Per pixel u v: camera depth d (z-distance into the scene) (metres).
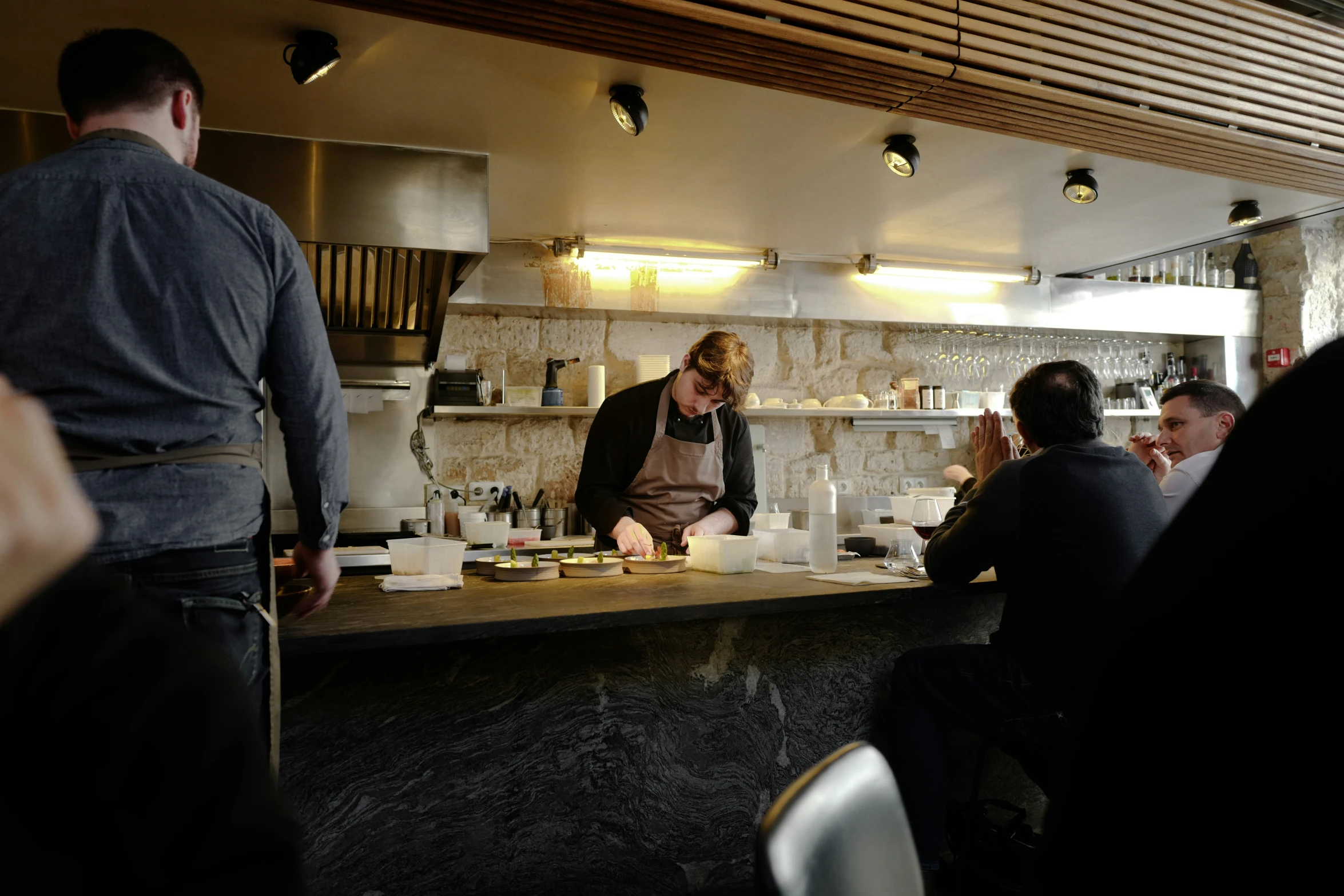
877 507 5.20
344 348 4.09
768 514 3.30
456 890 1.89
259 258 1.44
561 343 4.92
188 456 1.33
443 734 1.89
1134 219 4.19
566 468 4.86
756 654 2.26
